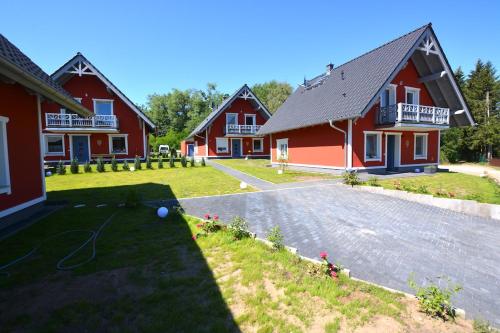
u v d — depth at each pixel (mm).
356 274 4070
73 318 2787
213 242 4789
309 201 8602
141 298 3129
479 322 2902
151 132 27484
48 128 21203
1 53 4078
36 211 7199
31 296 3180
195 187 11055
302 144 18281
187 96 62875
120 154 24016
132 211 7027
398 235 5734
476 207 7297
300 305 3059
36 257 4215
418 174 15086
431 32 14477
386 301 3221
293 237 5512
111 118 22531
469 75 36844
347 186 11047
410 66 16312
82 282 3482
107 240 4922
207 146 30406
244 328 2672
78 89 22094
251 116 32000
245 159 29828
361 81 15070
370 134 15359
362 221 6621
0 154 6039
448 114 16234
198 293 3244
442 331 2754
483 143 31078
